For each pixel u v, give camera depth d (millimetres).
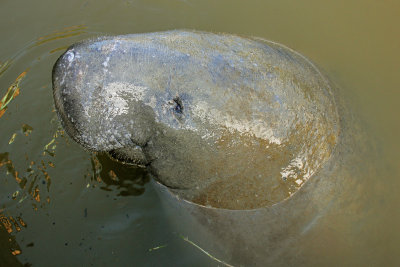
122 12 1570
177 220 1182
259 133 1053
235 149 1059
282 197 1099
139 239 1196
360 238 1134
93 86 1050
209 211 1136
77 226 1213
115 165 1257
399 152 1205
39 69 1456
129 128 1073
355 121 1179
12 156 1303
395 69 1358
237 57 1068
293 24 1505
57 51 1491
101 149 1106
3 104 1388
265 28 1487
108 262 1176
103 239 1197
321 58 1342
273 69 1080
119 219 1218
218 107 1042
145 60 1053
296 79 1099
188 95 1042
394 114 1254
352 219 1128
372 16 1521
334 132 1119
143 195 1234
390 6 1547
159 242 1189
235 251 1152
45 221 1220
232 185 1094
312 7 1562
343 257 1134
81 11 1570
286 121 1062
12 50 1489
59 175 1272
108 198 1240
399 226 1156
